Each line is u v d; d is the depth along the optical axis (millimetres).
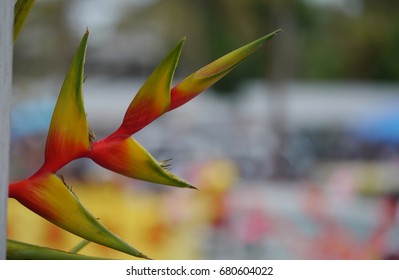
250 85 33625
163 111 1440
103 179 11062
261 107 31500
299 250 8773
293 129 30500
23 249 1495
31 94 25312
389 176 16953
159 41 36031
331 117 29875
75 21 25500
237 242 8906
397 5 35875
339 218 9211
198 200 8906
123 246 1440
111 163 1441
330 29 37906
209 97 34906
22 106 24266
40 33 25156
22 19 1539
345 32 38000
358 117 29172
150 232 7945
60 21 25016
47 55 25250
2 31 1346
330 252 8398
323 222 9078
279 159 26984
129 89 30516
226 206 8922
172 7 28938
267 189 16766
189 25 30547
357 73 42062
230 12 30234
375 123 28438
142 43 36688
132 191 9516
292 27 31875
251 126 30859
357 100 29734
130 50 37344
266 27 31594
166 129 28344
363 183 15969
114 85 31188
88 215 1437
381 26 36906
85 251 6023
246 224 8875
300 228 9039
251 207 9906
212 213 8875
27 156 17953
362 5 36344
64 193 1438
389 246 7965
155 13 28406
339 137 29219
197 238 8555
